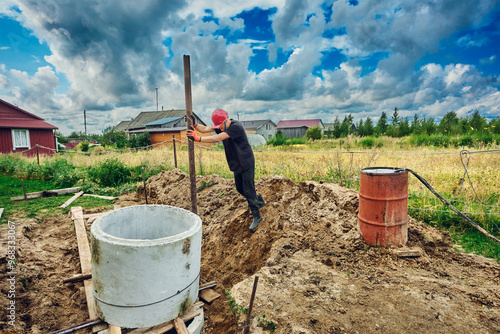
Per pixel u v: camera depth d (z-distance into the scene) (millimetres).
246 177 4168
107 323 2752
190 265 2811
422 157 10562
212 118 4004
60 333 2641
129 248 2420
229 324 2994
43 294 3484
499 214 4852
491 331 2443
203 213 5680
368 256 3707
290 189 5324
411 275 3326
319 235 4270
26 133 21281
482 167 8008
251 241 4383
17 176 11469
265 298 2979
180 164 11727
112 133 36094
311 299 2939
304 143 27859
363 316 2668
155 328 2703
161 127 34375
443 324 2541
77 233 5133
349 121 50938
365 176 3895
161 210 3467
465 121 21359
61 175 10266
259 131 59656
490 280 3254
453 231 4852
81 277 3773
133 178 10914
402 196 3793
